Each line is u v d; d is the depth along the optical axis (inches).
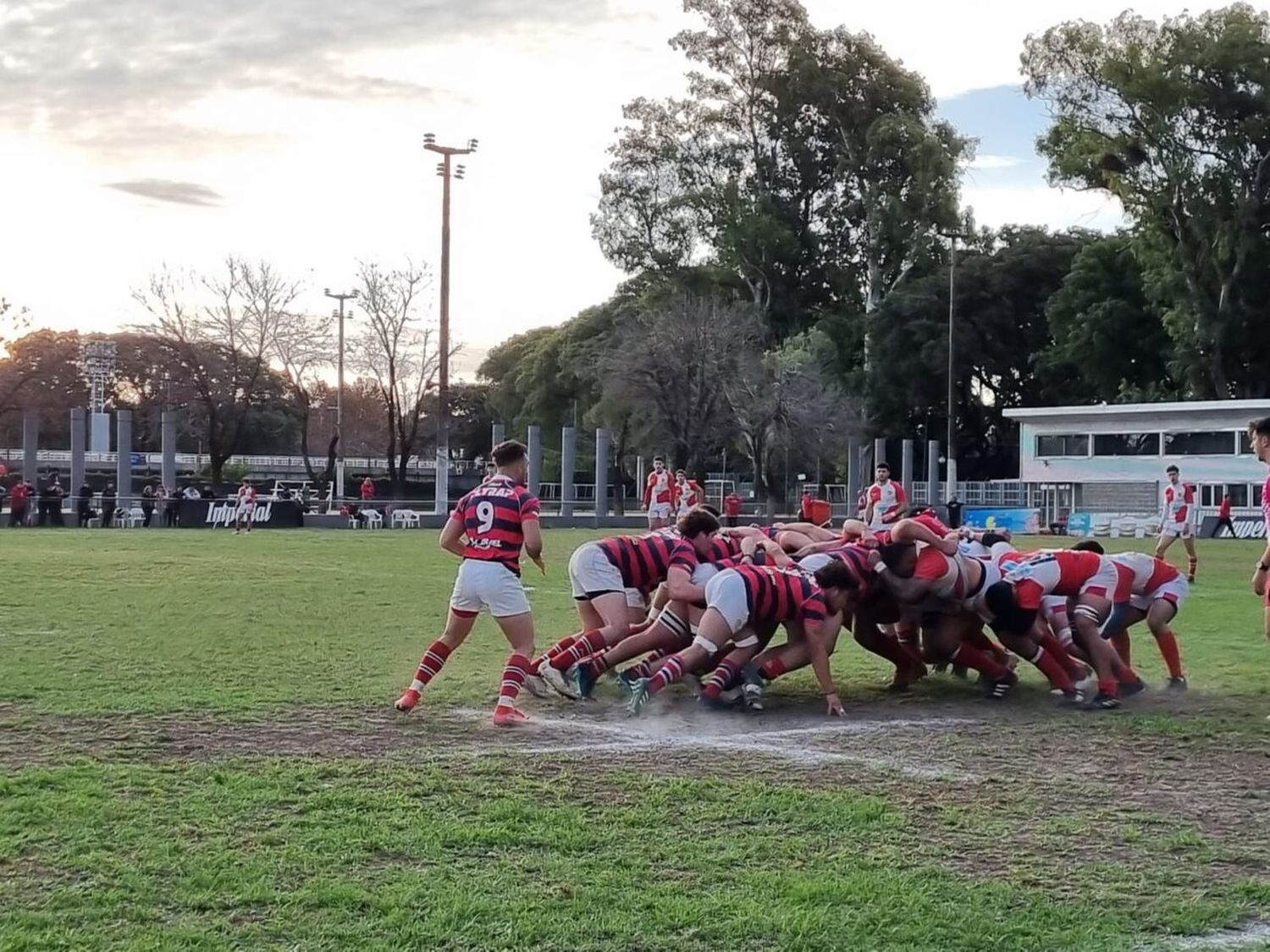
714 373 2090.3
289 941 166.2
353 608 602.9
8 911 176.4
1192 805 247.3
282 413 3294.8
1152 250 2143.2
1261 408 1830.7
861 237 2480.3
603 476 1867.6
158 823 221.8
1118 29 1999.3
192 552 1053.8
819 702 366.9
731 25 2411.4
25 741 291.9
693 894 186.4
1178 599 379.9
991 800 249.0
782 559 372.2
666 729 322.3
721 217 2422.5
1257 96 1956.2
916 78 2436.0
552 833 217.2
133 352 2903.5
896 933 171.2
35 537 1321.4
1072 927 175.0
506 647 469.4
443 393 1831.9
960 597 369.1
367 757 280.7
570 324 2994.6
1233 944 170.1
